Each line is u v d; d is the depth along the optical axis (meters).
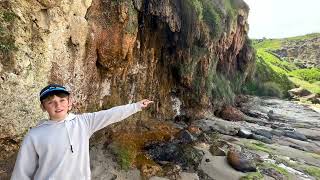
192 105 19.00
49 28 7.63
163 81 16.52
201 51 17.66
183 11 15.27
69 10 8.36
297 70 69.44
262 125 22.11
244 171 11.44
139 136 12.97
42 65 7.61
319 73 65.19
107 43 10.40
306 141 18.89
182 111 18.25
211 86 21.28
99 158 10.28
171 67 16.97
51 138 3.05
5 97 6.54
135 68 13.57
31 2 7.01
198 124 18.08
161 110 16.44
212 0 20.56
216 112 22.61
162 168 10.72
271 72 50.00
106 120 3.29
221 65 26.42
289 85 49.69
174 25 14.64
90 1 9.16
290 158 14.16
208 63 19.44
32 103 7.22
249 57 32.78
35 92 7.32
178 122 17.33
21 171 3.01
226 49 25.89
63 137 3.08
